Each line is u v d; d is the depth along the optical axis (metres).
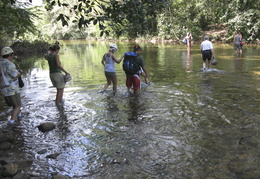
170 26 31.64
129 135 4.77
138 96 7.26
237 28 23.00
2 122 5.64
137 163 3.80
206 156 3.91
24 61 18.20
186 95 7.17
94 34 50.19
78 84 9.17
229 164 3.66
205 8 28.06
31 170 3.72
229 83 8.38
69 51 24.19
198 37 28.91
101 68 12.90
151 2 4.68
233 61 12.97
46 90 8.53
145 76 8.48
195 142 4.38
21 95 7.90
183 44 26.92
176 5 31.34
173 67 12.04
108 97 7.30
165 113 5.82
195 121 5.30
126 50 22.52
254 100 6.51
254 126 4.94
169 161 3.82
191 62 13.43
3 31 22.41
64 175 3.56
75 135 4.88
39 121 5.66
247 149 4.07
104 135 4.82
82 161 3.93
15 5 15.79
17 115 5.97
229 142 4.33
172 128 5.00
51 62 6.63
